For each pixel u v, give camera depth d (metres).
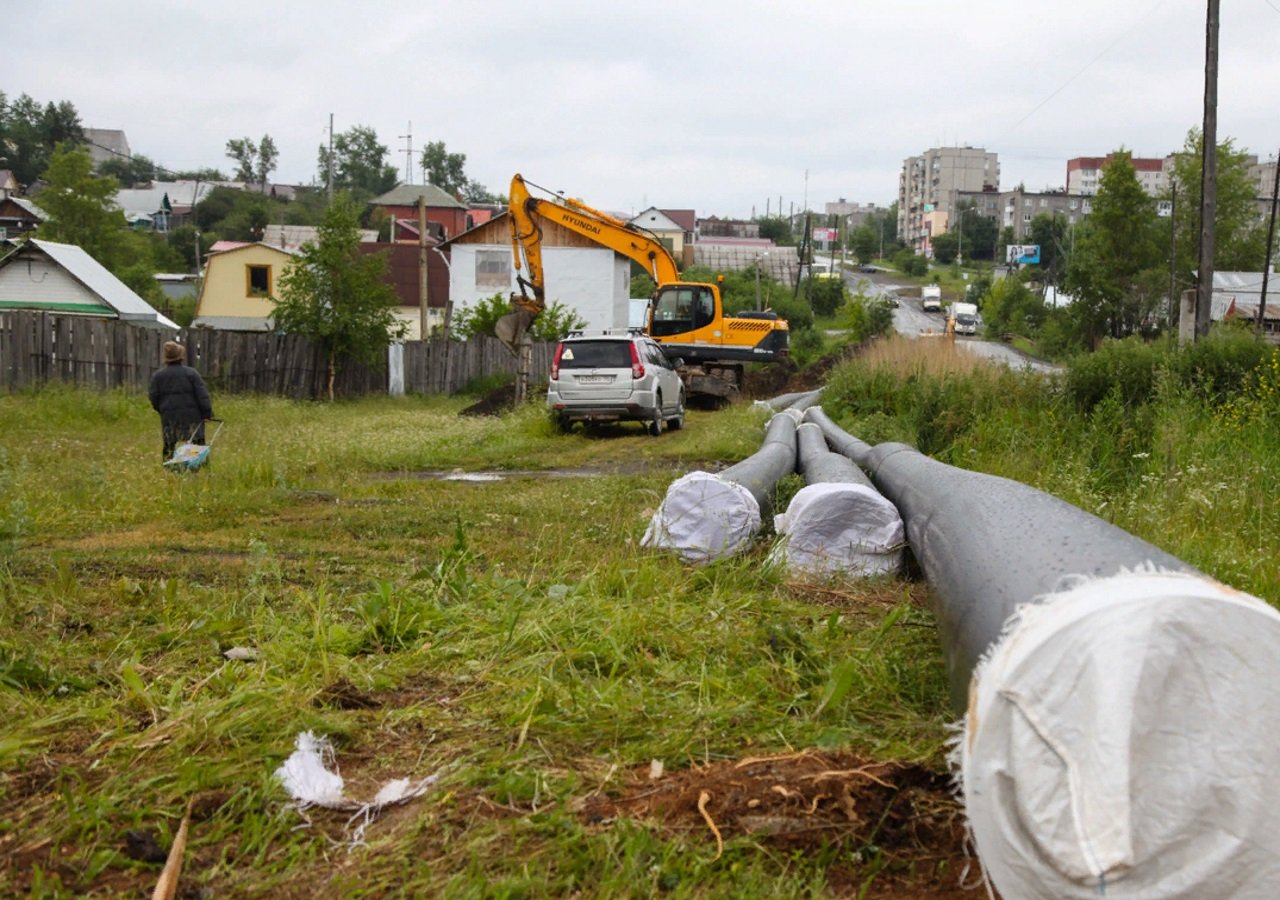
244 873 2.71
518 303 22.28
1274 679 2.17
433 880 2.65
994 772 2.28
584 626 4.52
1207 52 20.80
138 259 61.75
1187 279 53.22
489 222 40.09
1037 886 2.22
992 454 10.77
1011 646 2.39
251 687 3.78
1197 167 59.03
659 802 3.02
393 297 28.19
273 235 78.25
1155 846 2.15
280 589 5.49
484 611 4.89
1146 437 10.27
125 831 2.88
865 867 2.75
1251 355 12.79
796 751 3.39
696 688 3.96
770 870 2.73
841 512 6.04
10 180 99.19
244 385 25.69
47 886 2.61
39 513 7.91
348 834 2.92
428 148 149.50
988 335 66.50
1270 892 2.13
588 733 3.53
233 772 3.20
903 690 4.00
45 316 20.84
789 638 4.43
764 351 27.25
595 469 12.39
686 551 6.14
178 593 5.33
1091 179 155.88
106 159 141.12
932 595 4.04
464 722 3.66
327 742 3.46
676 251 100.00
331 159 64.69
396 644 4.54
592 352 16.97
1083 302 54.00
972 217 139.12
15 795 3.11
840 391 17.19
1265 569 5.88
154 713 3.65
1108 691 2.16
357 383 28.39
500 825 2.91
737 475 7.35
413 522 7.93
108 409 18.34
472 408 23.22
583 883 2.65
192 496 9.02
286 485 9.95
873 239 141.50
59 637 4.63
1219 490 7.93
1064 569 2.72
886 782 3.11
